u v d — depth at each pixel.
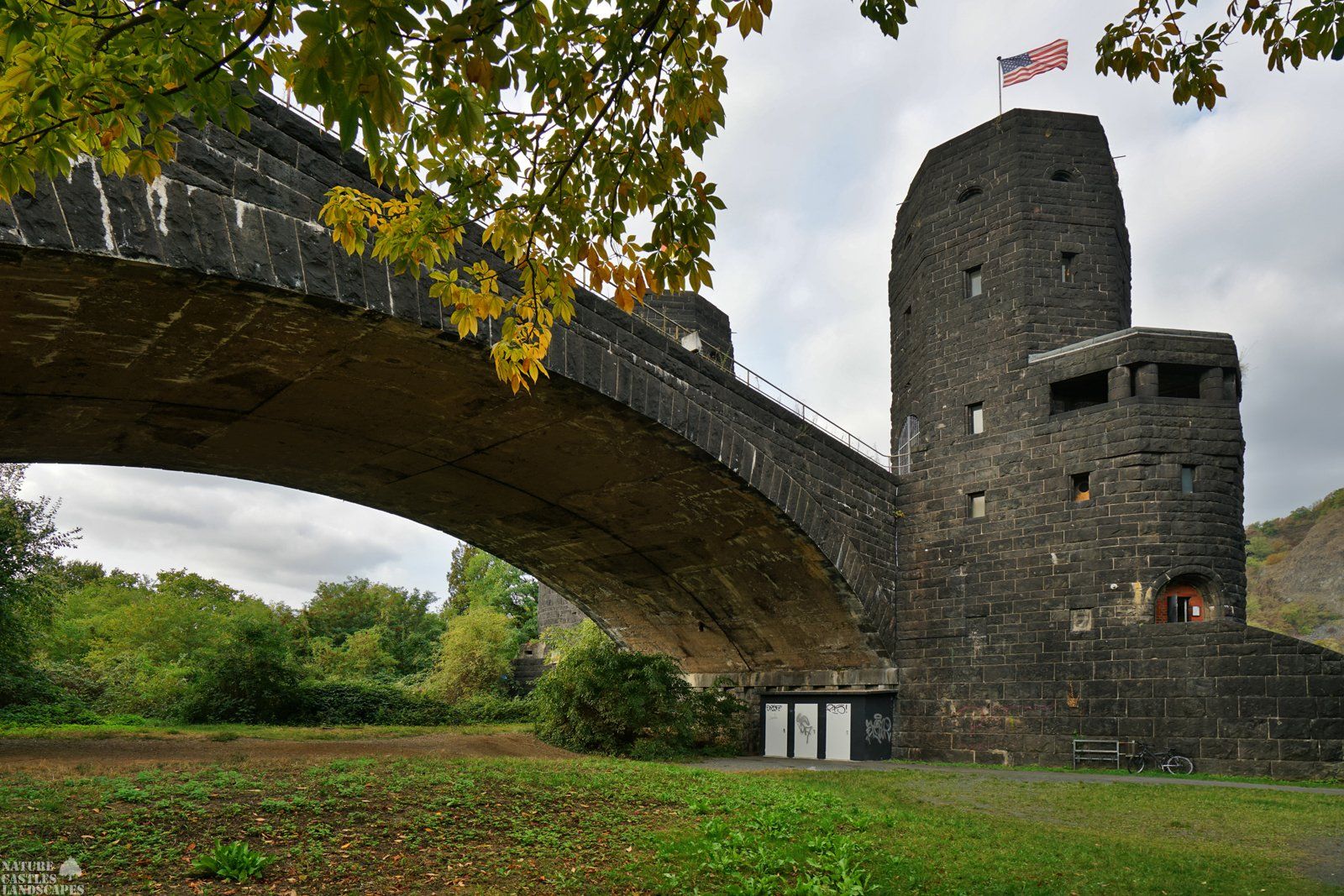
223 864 7.46
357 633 63.12
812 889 7.47
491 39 4.89
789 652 30.64
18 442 20.34
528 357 7.40
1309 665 20.84
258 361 16.28
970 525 26.98
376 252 6.83
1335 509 138.50
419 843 8.87
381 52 4.38
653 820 10.85
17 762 13.94
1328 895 8.30
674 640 34.78
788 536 24.70
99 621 48.91
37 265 11.12
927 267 29.91
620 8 5.64
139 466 23.62
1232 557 23.58
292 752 17.48
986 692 25.69
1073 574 24.67
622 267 6.95
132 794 9.89
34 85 4.65
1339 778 19.92
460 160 6.51
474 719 39.91
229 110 5.10
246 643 34.66
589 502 26.00
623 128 6.36
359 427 20.75
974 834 11.05
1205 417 24.22
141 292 12.64
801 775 18.69
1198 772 21.64
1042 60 28.73
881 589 27.55
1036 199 27.86
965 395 27.98
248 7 4.95
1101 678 23.64
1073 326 27.11
